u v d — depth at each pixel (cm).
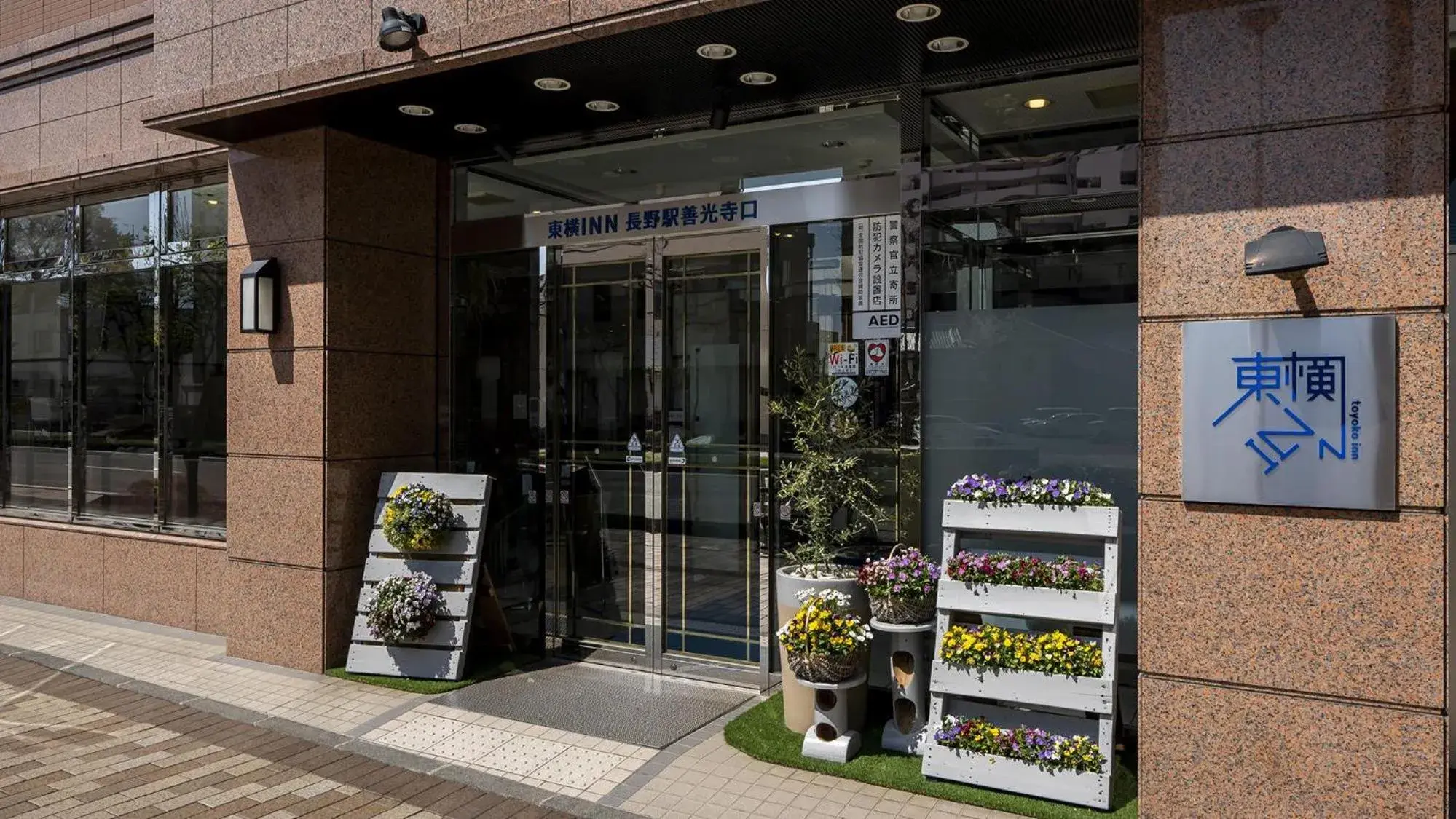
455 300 765
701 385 668
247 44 657
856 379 605
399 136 702
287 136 695
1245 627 406
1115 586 464
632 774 504
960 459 568
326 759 530
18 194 952
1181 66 419
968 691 477
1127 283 529
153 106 667
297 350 693
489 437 751
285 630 700
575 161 718
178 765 522
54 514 956
